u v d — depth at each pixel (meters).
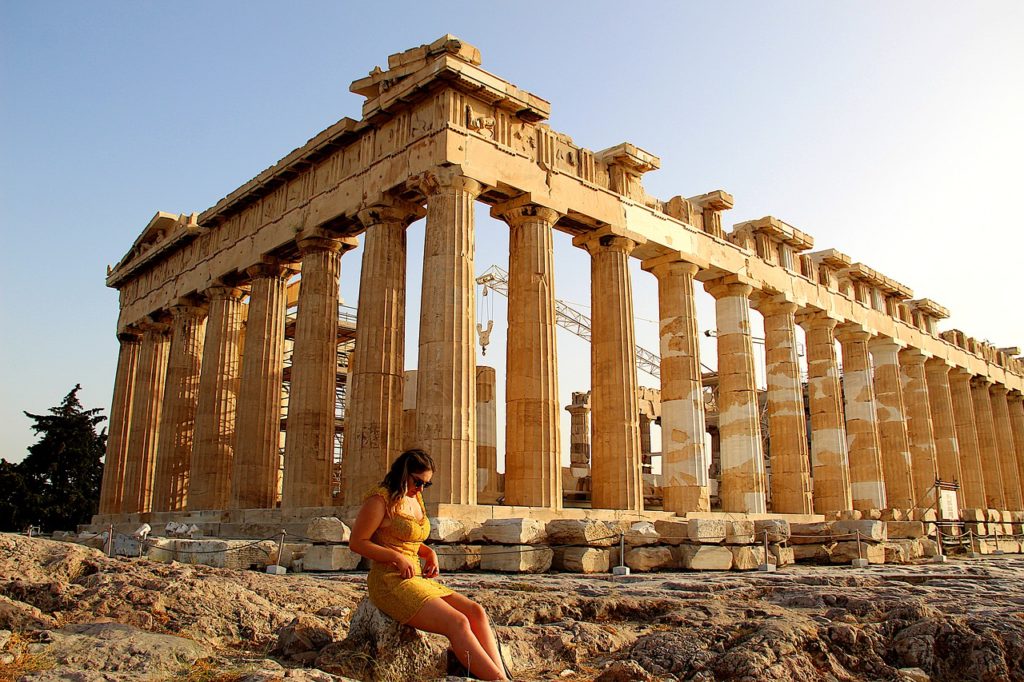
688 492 29.19
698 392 30.33
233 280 33.97
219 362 33.31
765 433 63.56
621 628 9.74
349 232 29.22
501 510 22.11
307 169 30.08
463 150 24.28
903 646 8.81
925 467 44.75
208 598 8.74
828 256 39.41
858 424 40.31
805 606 10.98
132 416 39.25
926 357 46.56
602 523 19.72
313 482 26.92
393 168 25.80
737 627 9.07
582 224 28.47
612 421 27.31
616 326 27.97
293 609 9.55
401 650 7.13
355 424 24.88
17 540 9.32
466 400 22.78
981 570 20.45
